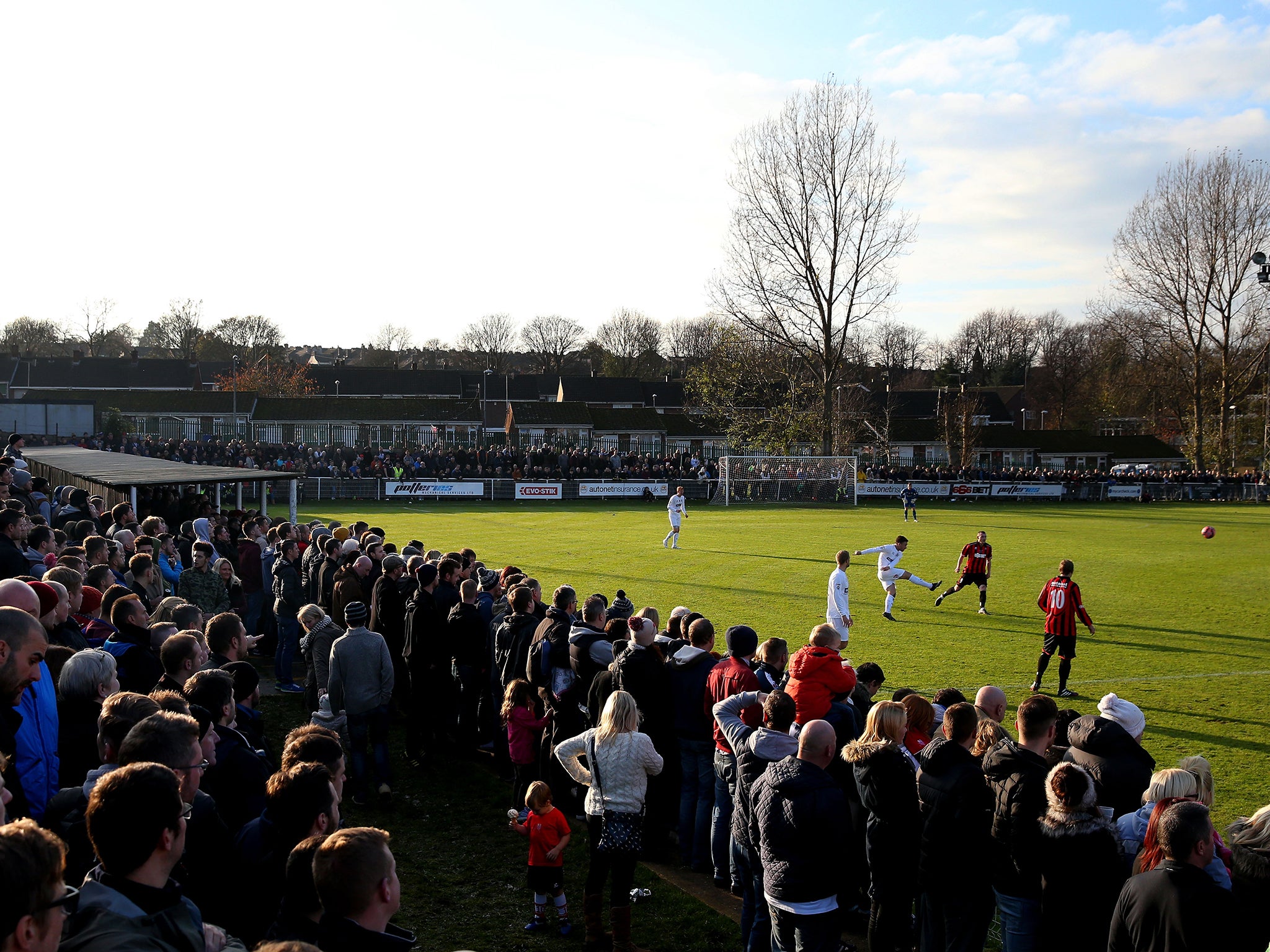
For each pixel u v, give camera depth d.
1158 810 5.14
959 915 5.44
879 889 5.79
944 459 77.62
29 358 84.19
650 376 129.62
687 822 7.92
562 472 51.31
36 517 14.30
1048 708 5.68
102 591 8.79
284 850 4.30
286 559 12.54
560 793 8.16
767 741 6.09
